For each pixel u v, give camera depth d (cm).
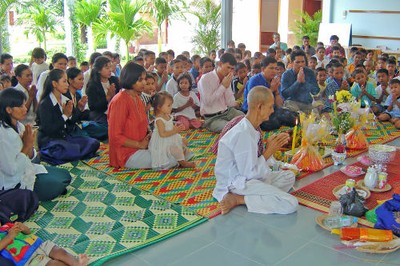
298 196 355
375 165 387
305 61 595
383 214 294
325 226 304
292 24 1473
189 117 577
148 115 505
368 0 1163
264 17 1478
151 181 391
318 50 829
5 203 312
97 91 523
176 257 271
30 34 925
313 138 408
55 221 318
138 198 355
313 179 392
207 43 1031
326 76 638
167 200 350
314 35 1263
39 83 564
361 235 285
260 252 277
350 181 350
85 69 672
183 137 498
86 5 950
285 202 325
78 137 459
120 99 415
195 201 348
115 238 292
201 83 562
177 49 1223
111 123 418
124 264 264
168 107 415
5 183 325
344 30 1168
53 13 943
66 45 971
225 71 552
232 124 337
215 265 263
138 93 430
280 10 1479
